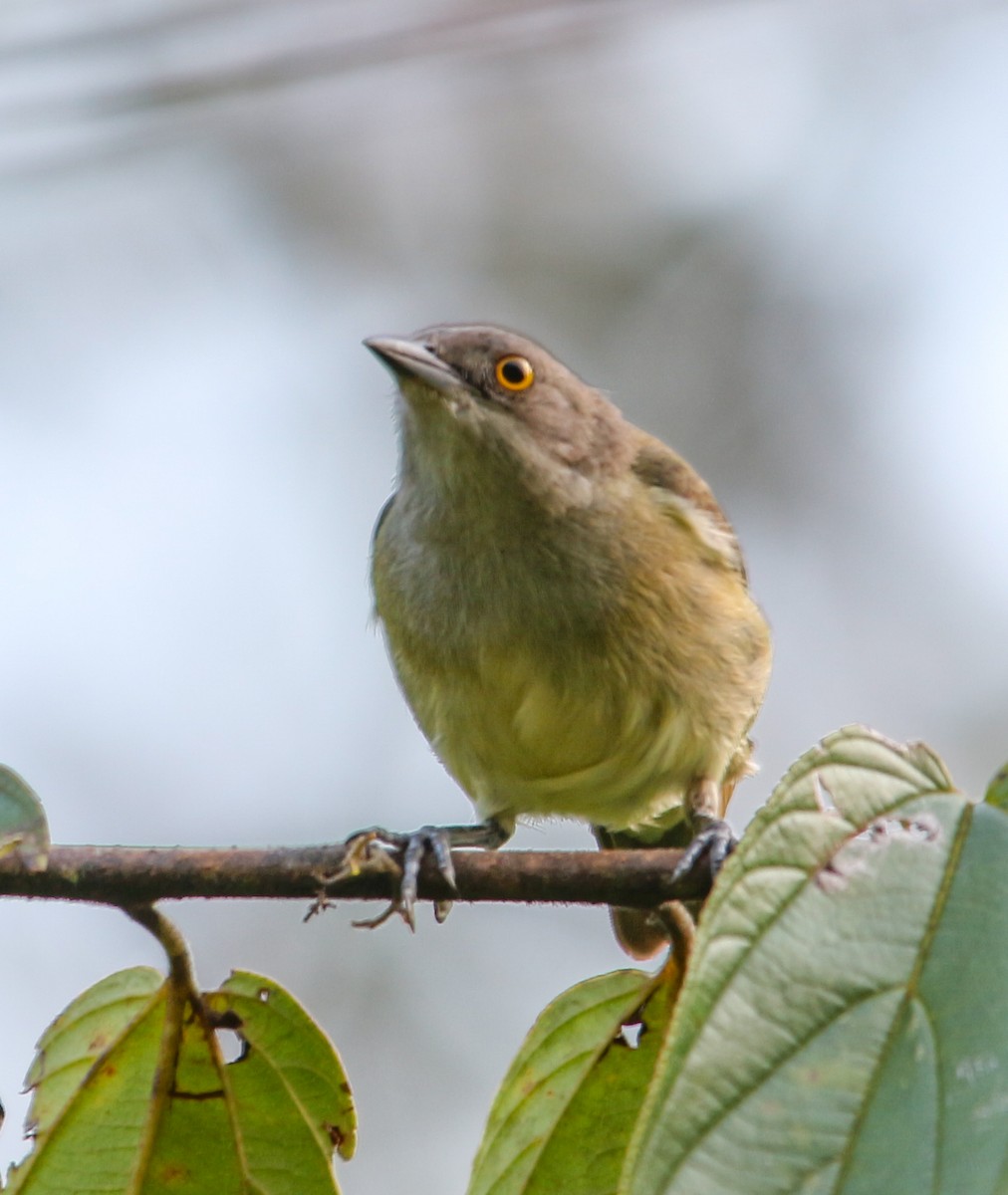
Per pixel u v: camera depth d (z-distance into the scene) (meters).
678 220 21.02
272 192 20.52
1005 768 6.50
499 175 20.89
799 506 20.28
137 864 7.81
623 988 8.20
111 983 8.23
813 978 5.96
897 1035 5.82
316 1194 7.98
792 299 20.80
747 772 12.10
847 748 6.48
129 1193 7.99
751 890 6.13
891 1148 5.55
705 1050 5.80
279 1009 8.09
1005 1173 5.38
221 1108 8.05
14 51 12.19
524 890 8.05
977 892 6.16
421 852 8.41
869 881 6.17
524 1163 8.02
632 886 7.93
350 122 20.50
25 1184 7.99
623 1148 7.98
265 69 12.17
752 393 20.59
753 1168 5.57
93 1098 8.09
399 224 20.84
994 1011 5.81
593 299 20.86
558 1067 8.12
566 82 20.75
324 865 7.84
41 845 7.74
